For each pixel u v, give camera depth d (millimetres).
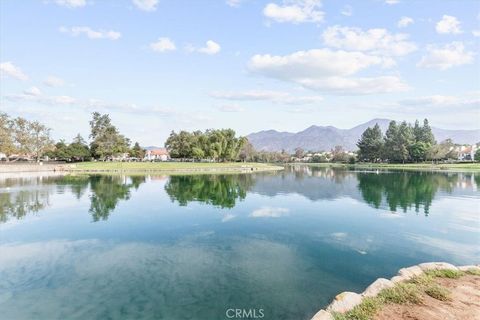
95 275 10367
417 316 6492
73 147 113562
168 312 7945
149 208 22875
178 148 119750
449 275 8727
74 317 7750
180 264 11352
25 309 8156
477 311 6680
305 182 43938
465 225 17031
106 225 17562
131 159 148625
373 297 7488
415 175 57594
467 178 49375
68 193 31234
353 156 146375
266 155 173500
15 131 87312
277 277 10125
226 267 11008
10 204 24719
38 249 13242
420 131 116562
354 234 15266
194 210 22016
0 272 10672
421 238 14477
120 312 7953
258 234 15398
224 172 70188
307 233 15539
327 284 9523
